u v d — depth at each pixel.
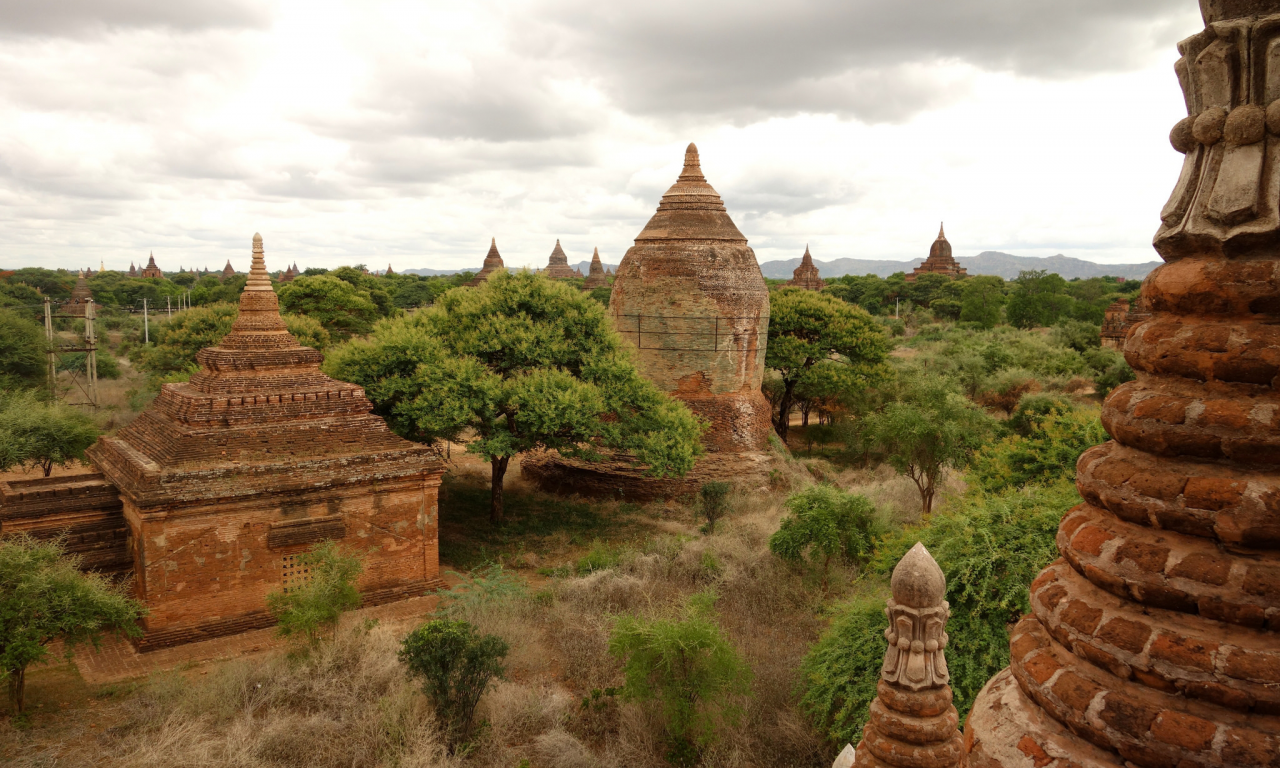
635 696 13.12
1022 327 81.94
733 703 13.27
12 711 13.02
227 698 13.41
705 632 13.05
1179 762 3.02
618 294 29.83
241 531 16.39
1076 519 3.79
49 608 12.83
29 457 26.20
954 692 11.66
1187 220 3.37
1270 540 3.02
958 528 13.82
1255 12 3.14
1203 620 3.14
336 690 13.82
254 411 17.22
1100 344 56.78
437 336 24.28
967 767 3.84
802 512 19.70
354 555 17.83
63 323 76.56
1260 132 3.14
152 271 158.75
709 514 24.69
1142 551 3.30
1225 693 2.99
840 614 14.40
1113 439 3.78
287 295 49.47
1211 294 3.26
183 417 16.92
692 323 28.53
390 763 11.72
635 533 24.53
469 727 12.95
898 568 5.27
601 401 23.42
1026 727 3.58
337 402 18.42
